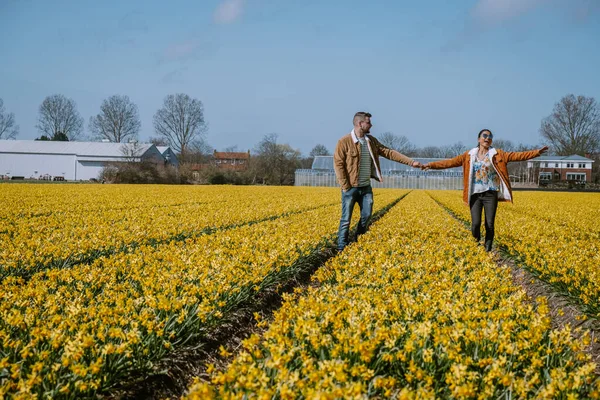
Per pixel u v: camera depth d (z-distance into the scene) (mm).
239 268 7855
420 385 4168
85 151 90125
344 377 3746
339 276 7500
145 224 14320
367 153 10812
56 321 5305
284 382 3949
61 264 9086
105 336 5090
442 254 9672
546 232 14438
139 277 7289
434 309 5586
